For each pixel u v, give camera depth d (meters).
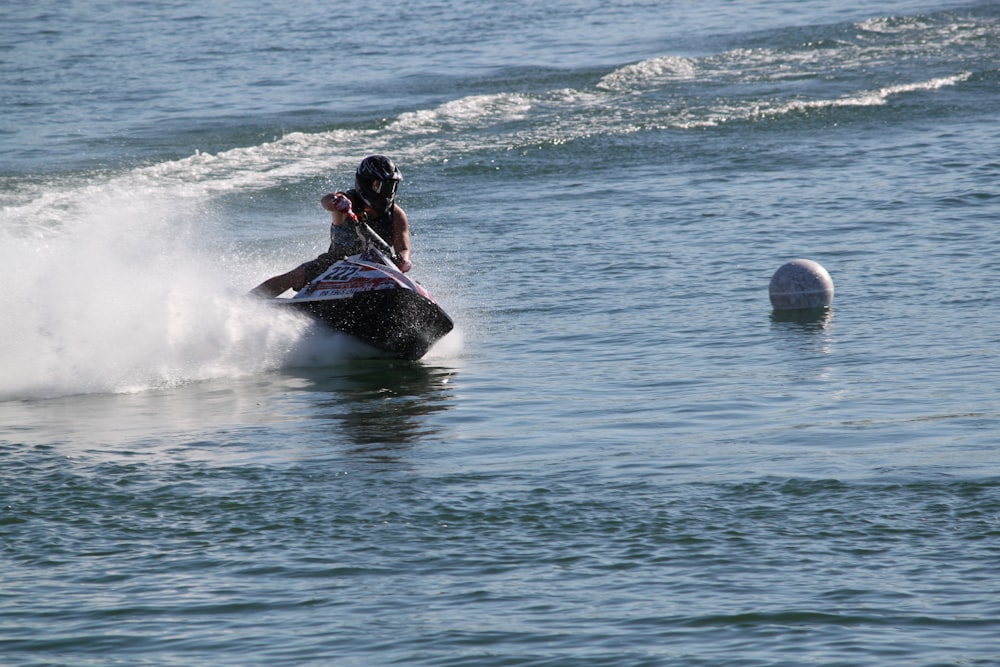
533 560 20.50
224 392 34.16
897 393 31.23
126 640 17.67
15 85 102.94
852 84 96.62
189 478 25.41
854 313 41.81
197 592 19.41
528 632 17.62
